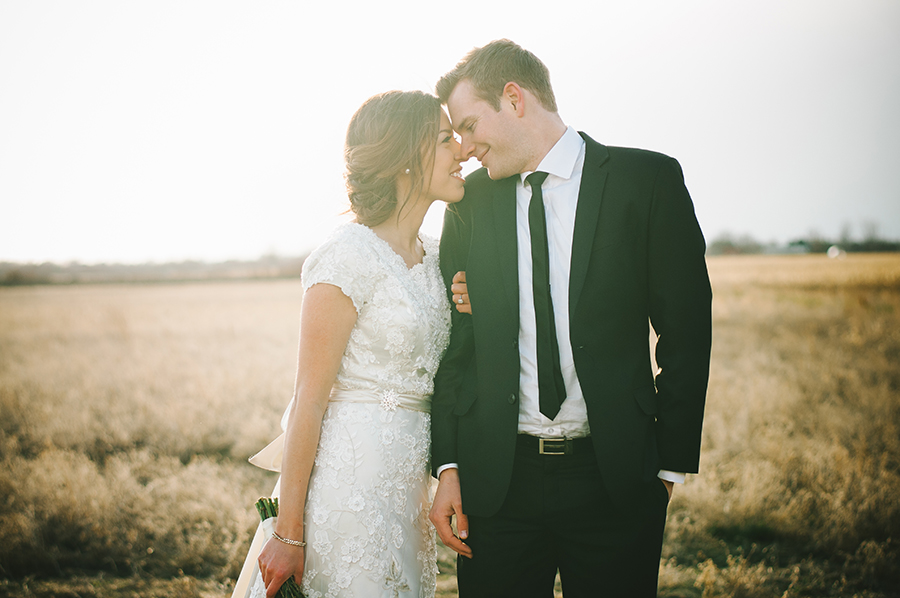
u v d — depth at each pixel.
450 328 2.04
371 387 1.82
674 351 1.75
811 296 20.05
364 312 1.79
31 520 3.68
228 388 8.22
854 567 3.31
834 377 7.91
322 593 1.71
